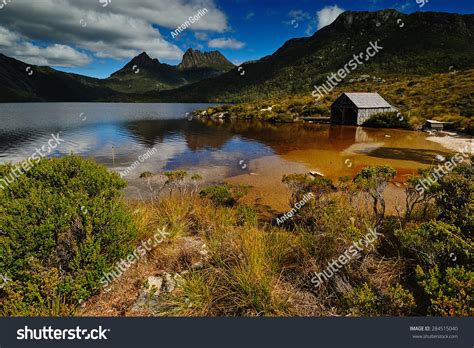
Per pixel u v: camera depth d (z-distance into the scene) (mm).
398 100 58000
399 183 14961
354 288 3656
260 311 3520
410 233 4023
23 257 3512
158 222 6219
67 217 3820
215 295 3793
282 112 65250
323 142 30953
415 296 3494
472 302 2988
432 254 3727
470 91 54219
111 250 4070
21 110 100938
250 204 12383
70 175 5012
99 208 4105
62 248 3818
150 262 4688
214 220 6809
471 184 4781
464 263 3480
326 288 3922
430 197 5727
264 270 4094
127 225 4406
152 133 40125
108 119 65500
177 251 4957
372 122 45625
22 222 3549
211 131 42719
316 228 5516
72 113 86562
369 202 7801
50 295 3408
